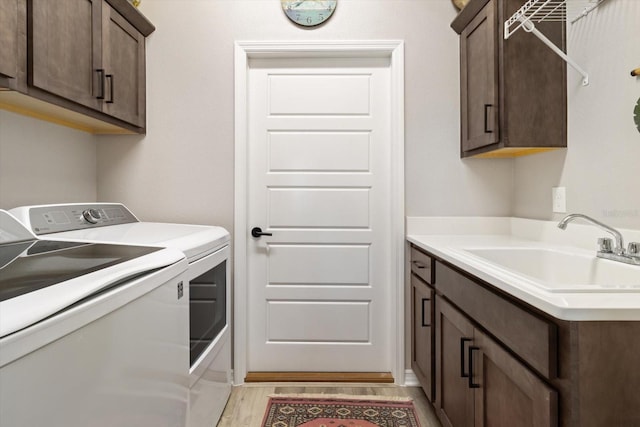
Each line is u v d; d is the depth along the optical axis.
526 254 1.66
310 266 2.39
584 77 1.61
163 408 1.15
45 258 1.05
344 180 2.38
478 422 1.28
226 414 1.98
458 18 2.11
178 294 1.28
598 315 0.79
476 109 2.00
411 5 2.26
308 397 2.15
